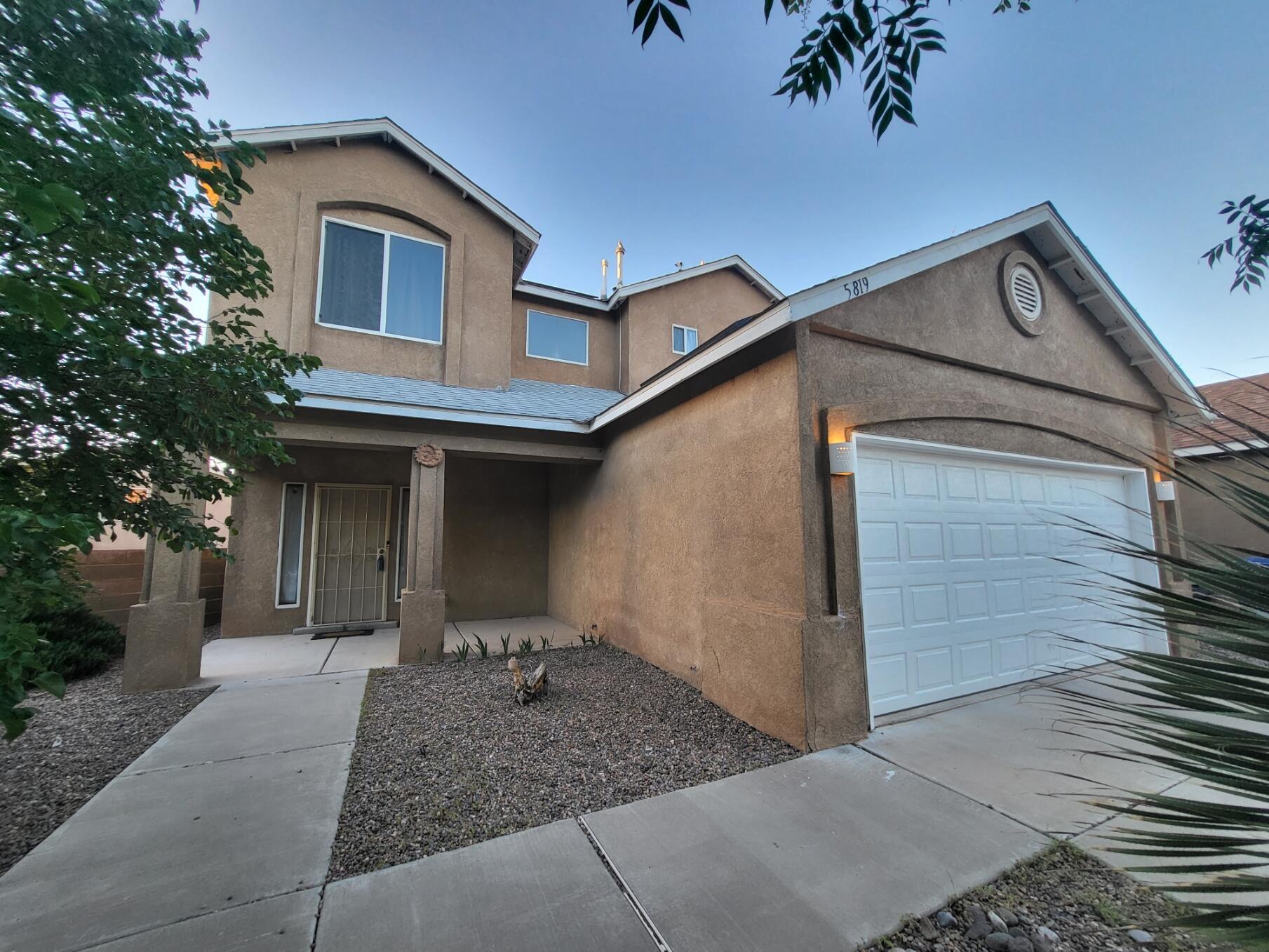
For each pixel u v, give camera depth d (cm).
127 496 296
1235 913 109
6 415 242
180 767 379
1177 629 130
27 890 250
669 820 310
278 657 684
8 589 175
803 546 411
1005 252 575
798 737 404
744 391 483
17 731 168
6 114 205
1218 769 114
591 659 671
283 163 787
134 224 248
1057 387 608
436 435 701
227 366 298
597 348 1173
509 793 345
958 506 523
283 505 847
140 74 277
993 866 269
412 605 659
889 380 476
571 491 923
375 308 838
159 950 215
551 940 221
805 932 226
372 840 293
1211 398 934
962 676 507
